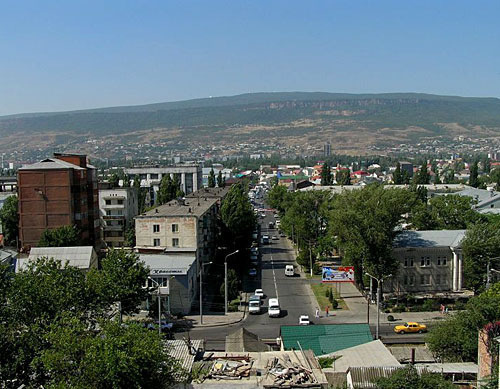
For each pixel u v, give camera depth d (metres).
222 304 81.69
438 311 77.50
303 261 105.81
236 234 106.69
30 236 95.44
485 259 81.06
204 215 96.31
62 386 32.66
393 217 83.25
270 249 130.75
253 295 87.31
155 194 193.38
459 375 44.47
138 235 90.00
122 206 124.00
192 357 41.78
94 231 102.56
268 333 68.06
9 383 39.72
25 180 95.06
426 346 61.31
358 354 46.72
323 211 106.56
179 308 76.94
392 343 63.19
